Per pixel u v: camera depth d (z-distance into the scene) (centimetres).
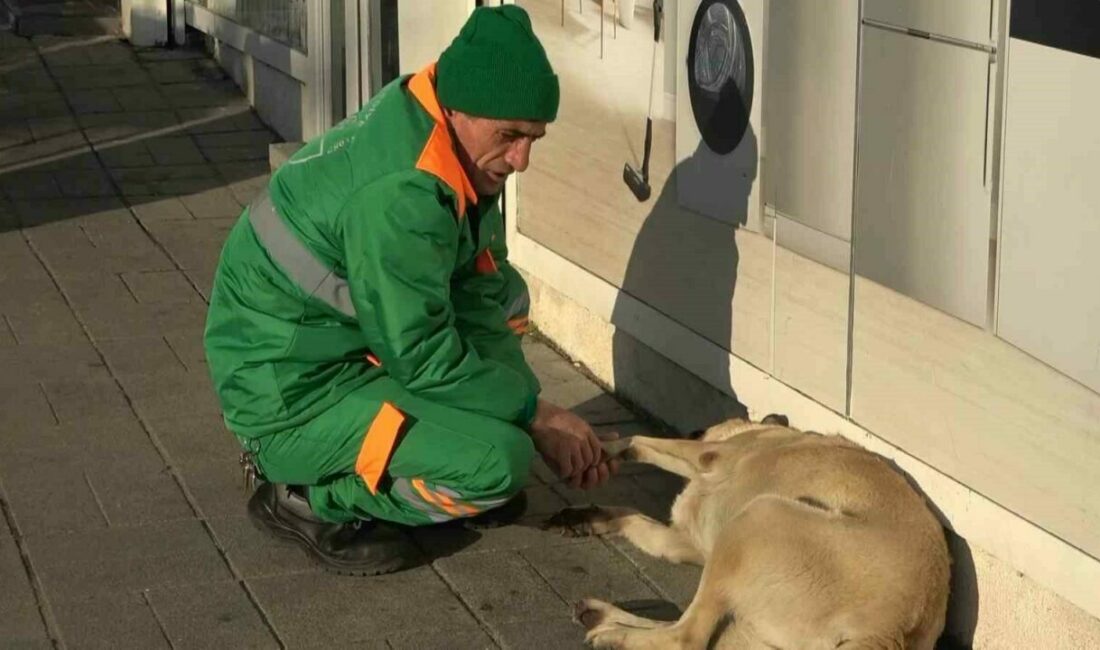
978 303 374
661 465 446
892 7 394
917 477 405
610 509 453
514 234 630
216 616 399
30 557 427
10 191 805
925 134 386
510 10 389
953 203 379
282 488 433
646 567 438
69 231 742
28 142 900
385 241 381
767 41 448
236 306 412
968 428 383
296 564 429
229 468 489
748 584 375
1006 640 378
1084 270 338
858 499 385
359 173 387
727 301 483
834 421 437
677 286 511
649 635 378
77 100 997
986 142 365
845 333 428
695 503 434
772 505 383
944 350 388
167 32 1142
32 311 631
